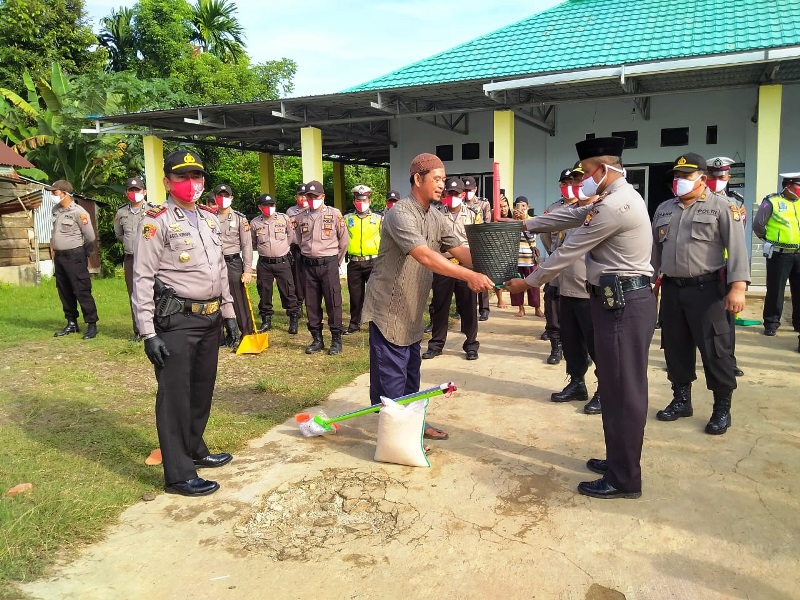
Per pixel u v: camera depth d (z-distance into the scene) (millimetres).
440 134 15070
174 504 3473
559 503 3375
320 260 6898
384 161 23312
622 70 9281
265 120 14000
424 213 3852
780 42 10133
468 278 3553
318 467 3906
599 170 3342
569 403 5016
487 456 4008
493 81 10172
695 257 4195
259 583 2736
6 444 4285
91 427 4652
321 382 5809
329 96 11516
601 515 3236
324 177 25453
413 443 3867
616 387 3328
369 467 3891
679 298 4309
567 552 2910
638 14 13125
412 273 3926
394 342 4016
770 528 3064
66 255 7777
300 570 2824
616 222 3230
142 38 26453
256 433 4500
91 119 13664
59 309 10336
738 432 4273
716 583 2656
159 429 3529
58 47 20938
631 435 3312
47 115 16281
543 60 11945
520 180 14305
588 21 13430
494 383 5609
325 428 4371
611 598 2578
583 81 9945
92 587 2707
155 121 13734
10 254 13672
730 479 3582
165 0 26672
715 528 3080
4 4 19641
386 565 2846
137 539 3105
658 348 6699
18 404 5223
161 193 14734
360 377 5941
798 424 4387
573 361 4969
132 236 7605
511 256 3549
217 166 23578
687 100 12602
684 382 4547
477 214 7289
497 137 11531
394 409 3906
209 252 3609
